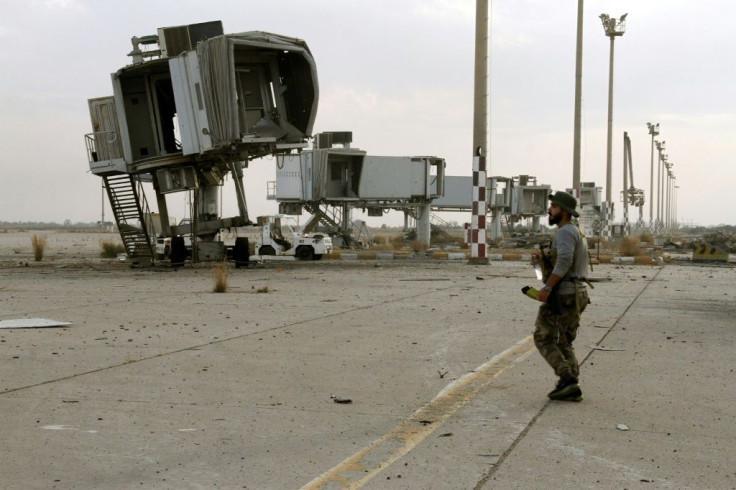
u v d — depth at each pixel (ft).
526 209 252.21
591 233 240.73
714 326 40.93
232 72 81.30
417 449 18.52
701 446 18.83
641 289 65.46
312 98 92.12
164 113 94.22
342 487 15.85
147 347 33.17
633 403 23.27
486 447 18.67
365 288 64.64
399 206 179.52
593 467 17.15
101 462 17.49
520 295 58.29
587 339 36.14
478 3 100.22
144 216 93.76
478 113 102.01
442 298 55.77
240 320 42.57
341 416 21.76
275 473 16.80
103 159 91.81
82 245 205.77
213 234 96.22
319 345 34.04
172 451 18.37
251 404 23.15
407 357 31.19
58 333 37.19
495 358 30.94
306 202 165.27
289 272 86.43
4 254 141.18
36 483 16.06
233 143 84.12
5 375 27.04
